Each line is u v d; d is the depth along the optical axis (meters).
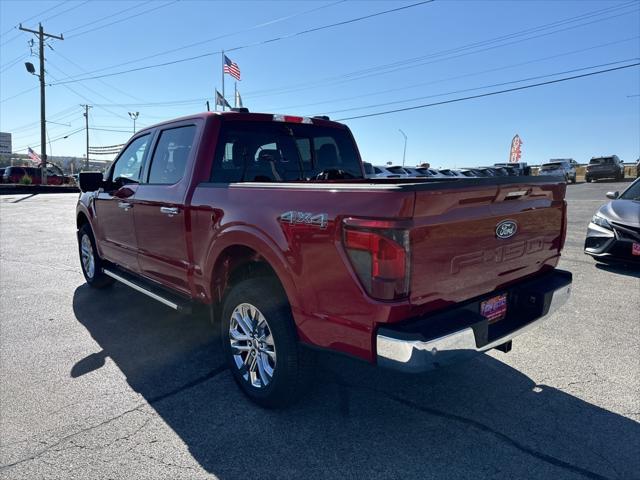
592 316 4.74
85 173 4.82
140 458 2.55
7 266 7.52
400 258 2.24
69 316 4.96
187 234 3.63
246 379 3.17
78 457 2.56
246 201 3.04
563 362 3.70
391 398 3.19
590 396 3.18
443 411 3.01
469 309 2.69
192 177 3.63
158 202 3.97
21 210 17.27
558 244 3.38
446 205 2.38
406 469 2.45
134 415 2.99
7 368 3.69
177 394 3.27
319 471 2.44
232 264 3.35
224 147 3.75
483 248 2.67
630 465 2.47
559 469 2.44
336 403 3.12
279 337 2.83
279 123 4.15
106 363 3.79
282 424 2.88
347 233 2.38
